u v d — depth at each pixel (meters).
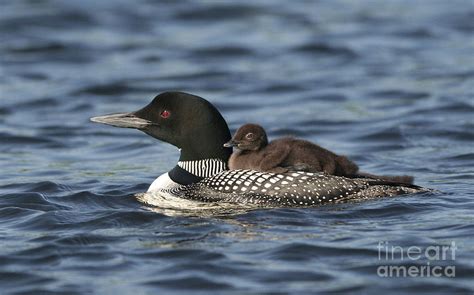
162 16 27.70
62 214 12.03
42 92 21.19
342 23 26.77
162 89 21.61
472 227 11.00
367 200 11.99
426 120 18.17
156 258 10.33
